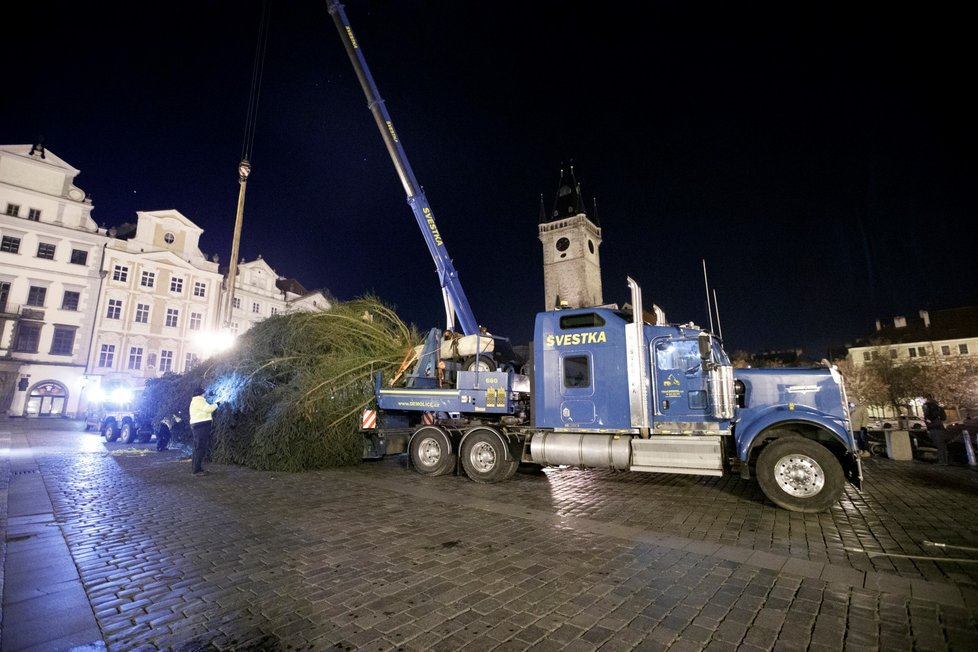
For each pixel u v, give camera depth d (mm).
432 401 9875
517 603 3691
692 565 4500
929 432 12125
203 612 3580
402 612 3553
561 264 63031
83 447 15992
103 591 3975
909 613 3492
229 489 8344
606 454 7746
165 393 15188
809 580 4125
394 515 6477
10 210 36469
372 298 13109
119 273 40531
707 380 7414
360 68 16297
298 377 10797
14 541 5352
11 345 35406
